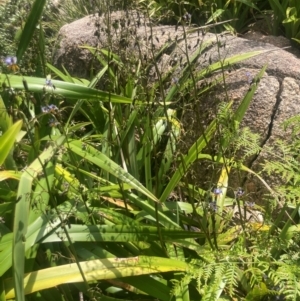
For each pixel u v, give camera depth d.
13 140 1.48
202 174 2.46
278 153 2.33
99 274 1.59
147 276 1.73
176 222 2.01
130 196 1.92
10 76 1.68
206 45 2.73
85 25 3.65
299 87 2.55
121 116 2.38
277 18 3.48
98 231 1.70
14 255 1.40
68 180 1.88
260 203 2.35
